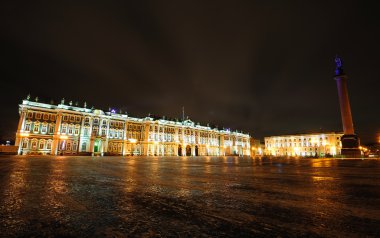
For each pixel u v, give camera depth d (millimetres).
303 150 123438
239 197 6949
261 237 3748
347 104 49844
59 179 10961
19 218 4785
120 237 3791
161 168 19750
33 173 13562
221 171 16891
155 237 3777
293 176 13195
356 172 16016
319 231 4012
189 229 4156
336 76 51500
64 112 71500
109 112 84062
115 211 5355
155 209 5543
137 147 90375
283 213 5184
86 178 11555
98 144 79188
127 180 10953
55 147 68438
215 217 4902
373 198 6770
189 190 8195
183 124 105688
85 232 4016
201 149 112688
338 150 112250
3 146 60469
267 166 23953
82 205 5902
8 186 8656
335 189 8383
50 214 5082
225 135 127250
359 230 4047
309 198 6789
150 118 93500
